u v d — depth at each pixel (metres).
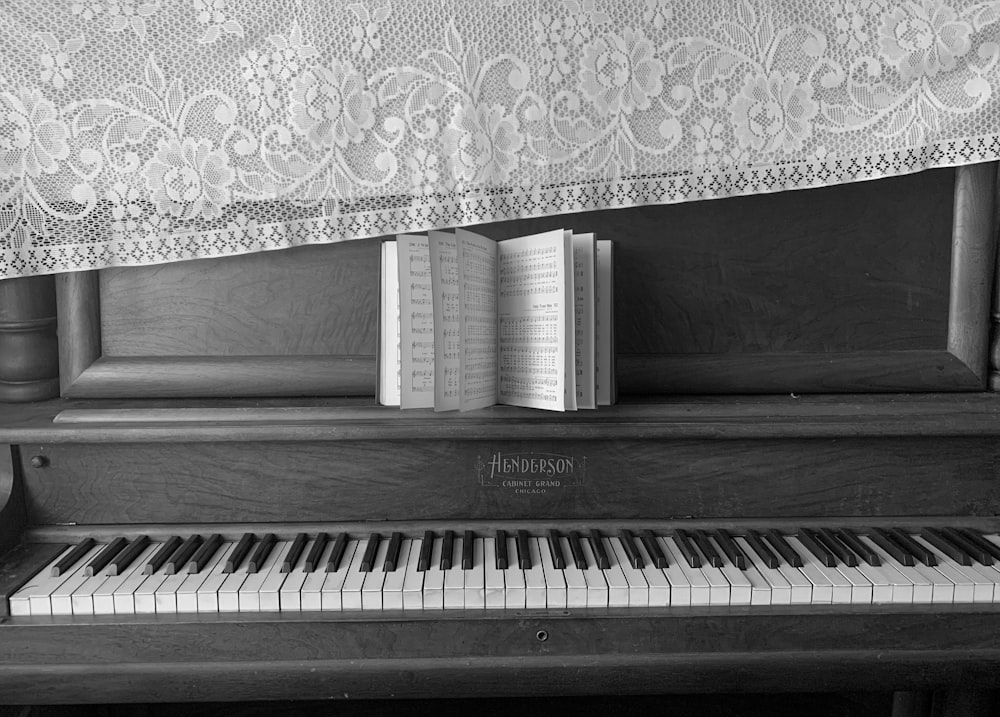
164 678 1.18
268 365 1.45
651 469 1.41
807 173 1.40
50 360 1.46
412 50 1.37
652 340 1.48
